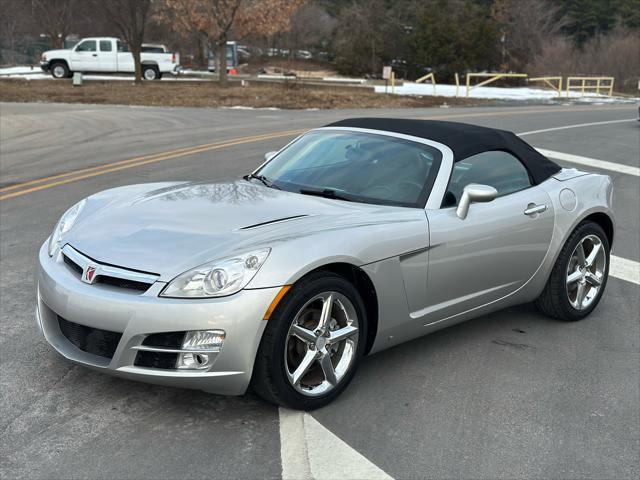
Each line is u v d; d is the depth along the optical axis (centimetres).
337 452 310
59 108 2108
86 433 317
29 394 353
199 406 347
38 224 717
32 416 331
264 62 5956
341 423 336
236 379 317
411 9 5666
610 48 4622
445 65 5059
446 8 5703
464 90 3619
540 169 480
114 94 2627
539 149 1384
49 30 4291
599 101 3238
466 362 415
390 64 5547
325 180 425
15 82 3045
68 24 4356
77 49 3347
